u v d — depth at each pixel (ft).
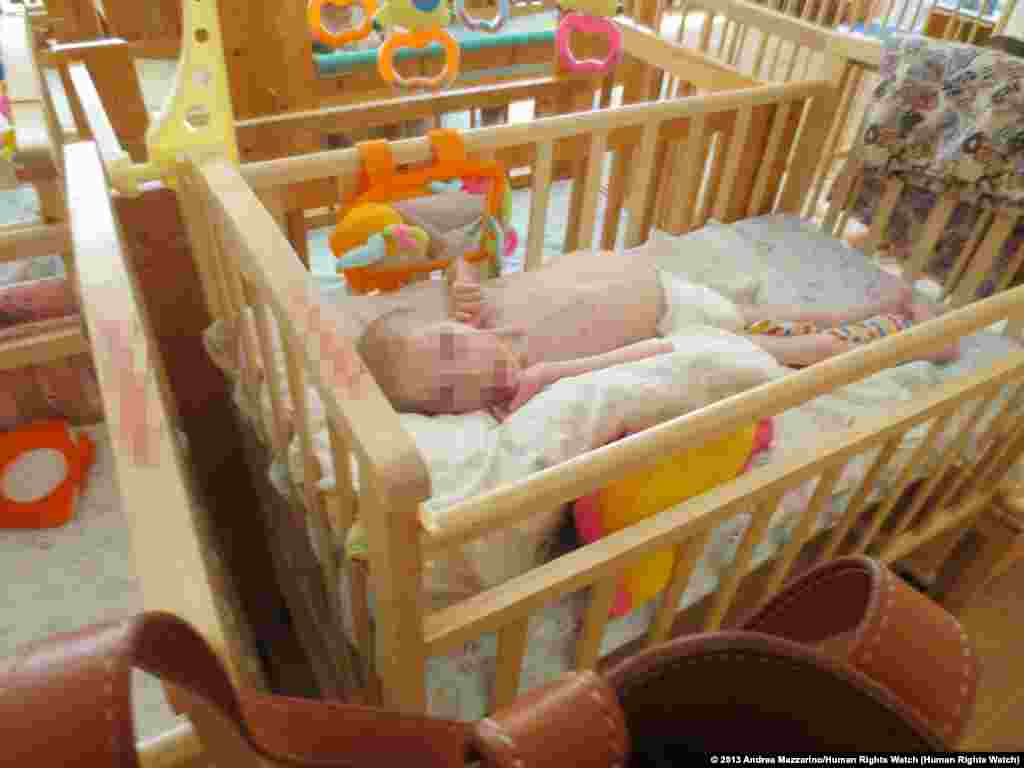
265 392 3.66
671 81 7.00
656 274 4.81
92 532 3.57
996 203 5.08
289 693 4.63
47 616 3.19
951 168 5.18
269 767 1.50
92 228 2.49
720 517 2.80
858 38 5.52
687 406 3.56
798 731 1.72
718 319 4.66
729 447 3.20
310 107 7.34
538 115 6.50
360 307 4.38
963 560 5.01
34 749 0.98
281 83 7.23
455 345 3.56
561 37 6.04
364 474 1.90
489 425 3.60
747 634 1.60
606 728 1.37
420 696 2.50
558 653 3.05
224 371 4.11
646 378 3.54
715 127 5.64
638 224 5.56
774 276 5.40
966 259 5.61
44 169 3.24
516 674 2.74
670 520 2.67
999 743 4.24
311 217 7.65
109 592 3.31
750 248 5.65
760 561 3.59
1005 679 4.62
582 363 3.92
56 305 3.71
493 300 4.32
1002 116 4.87
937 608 1.61
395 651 2.28
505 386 3.65
